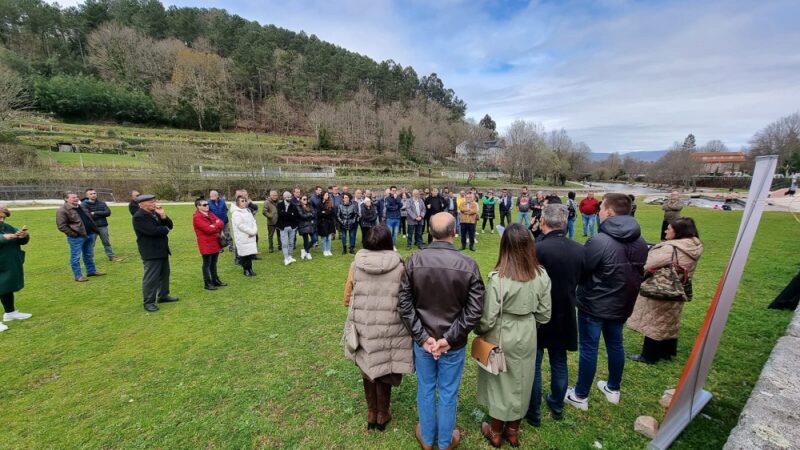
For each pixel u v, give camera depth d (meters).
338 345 4.08
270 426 2.76
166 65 67.81
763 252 8.43
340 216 8.78
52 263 7.73
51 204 19.94
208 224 5.86
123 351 3.94
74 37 68.69
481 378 2.54
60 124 46.16
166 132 52.28
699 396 2.76
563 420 2.77
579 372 2.88
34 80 50.28
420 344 2.23
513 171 56.25
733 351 3.73
